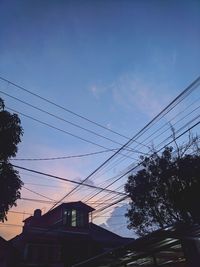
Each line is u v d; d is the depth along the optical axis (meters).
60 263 27.72
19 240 27.64
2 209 11.10
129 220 23.42
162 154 21.47
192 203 19.62
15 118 11.52
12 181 11.29
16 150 11.44
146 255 11.84
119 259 13.40
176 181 20.36
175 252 10.92
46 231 28.02
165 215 21.64
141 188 21.88
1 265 25.36
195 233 9.53
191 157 20.30
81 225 30.83
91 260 13.94
